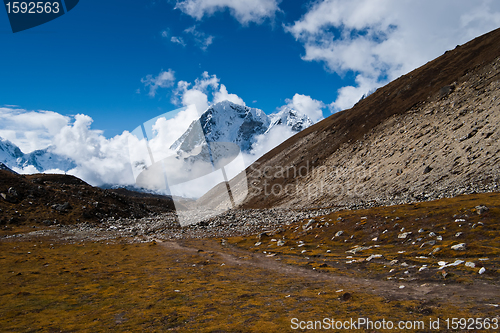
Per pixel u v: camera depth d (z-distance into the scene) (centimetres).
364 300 1475
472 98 7594
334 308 1402
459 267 1795
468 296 1339
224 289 1930
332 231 3862
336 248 3272
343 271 2262
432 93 10350
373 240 3225
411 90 12056
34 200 6456
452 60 11869
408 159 7475
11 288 2069
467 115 7038
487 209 2927
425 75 12338
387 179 7438
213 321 1346
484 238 2483
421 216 3362
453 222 2955
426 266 1938
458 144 6288
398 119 10506
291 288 1884
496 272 1585
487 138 5606
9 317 1498
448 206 3469
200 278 2308
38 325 1368
